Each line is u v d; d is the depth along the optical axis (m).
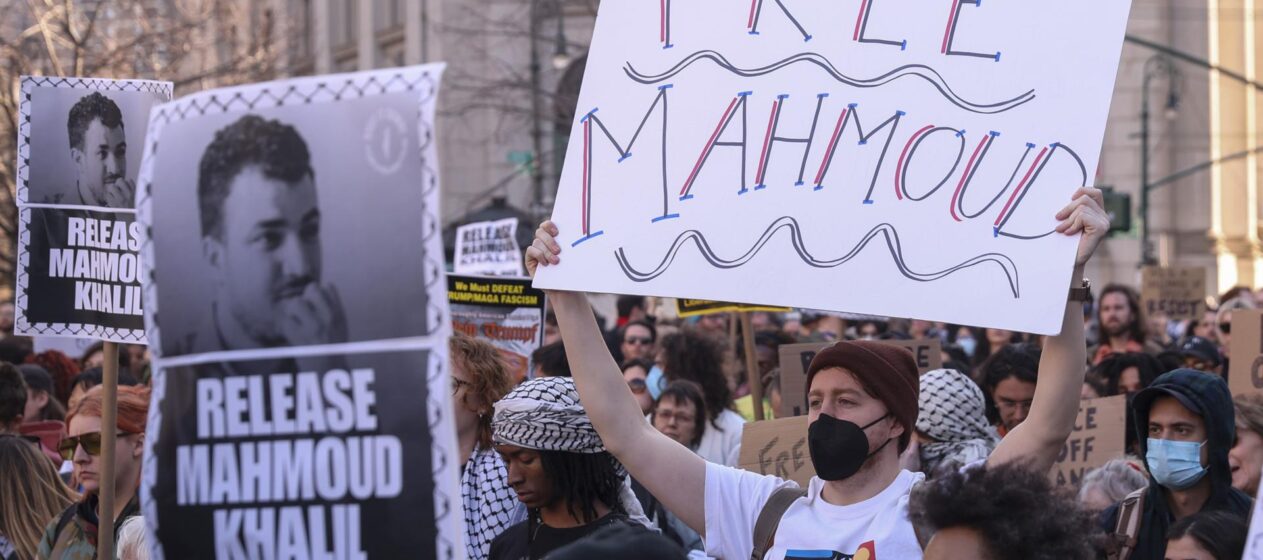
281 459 2.64
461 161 31.70
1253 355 6.02
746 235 3.53
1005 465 2.64
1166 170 36.53
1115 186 36.28
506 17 30.06
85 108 4.24
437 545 2.57
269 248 2.65
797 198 3.52
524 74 29.88
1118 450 5.63
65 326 4.20
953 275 3.36
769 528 3.36
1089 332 16.38
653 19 3.71
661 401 6.43
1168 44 36.59
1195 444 3.80
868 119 3.51
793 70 3.59
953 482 2.60
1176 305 15.61
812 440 3.25
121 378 7.33
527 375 7.32
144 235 2.73
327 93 2.64
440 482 2.57
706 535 3.47
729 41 3.65
